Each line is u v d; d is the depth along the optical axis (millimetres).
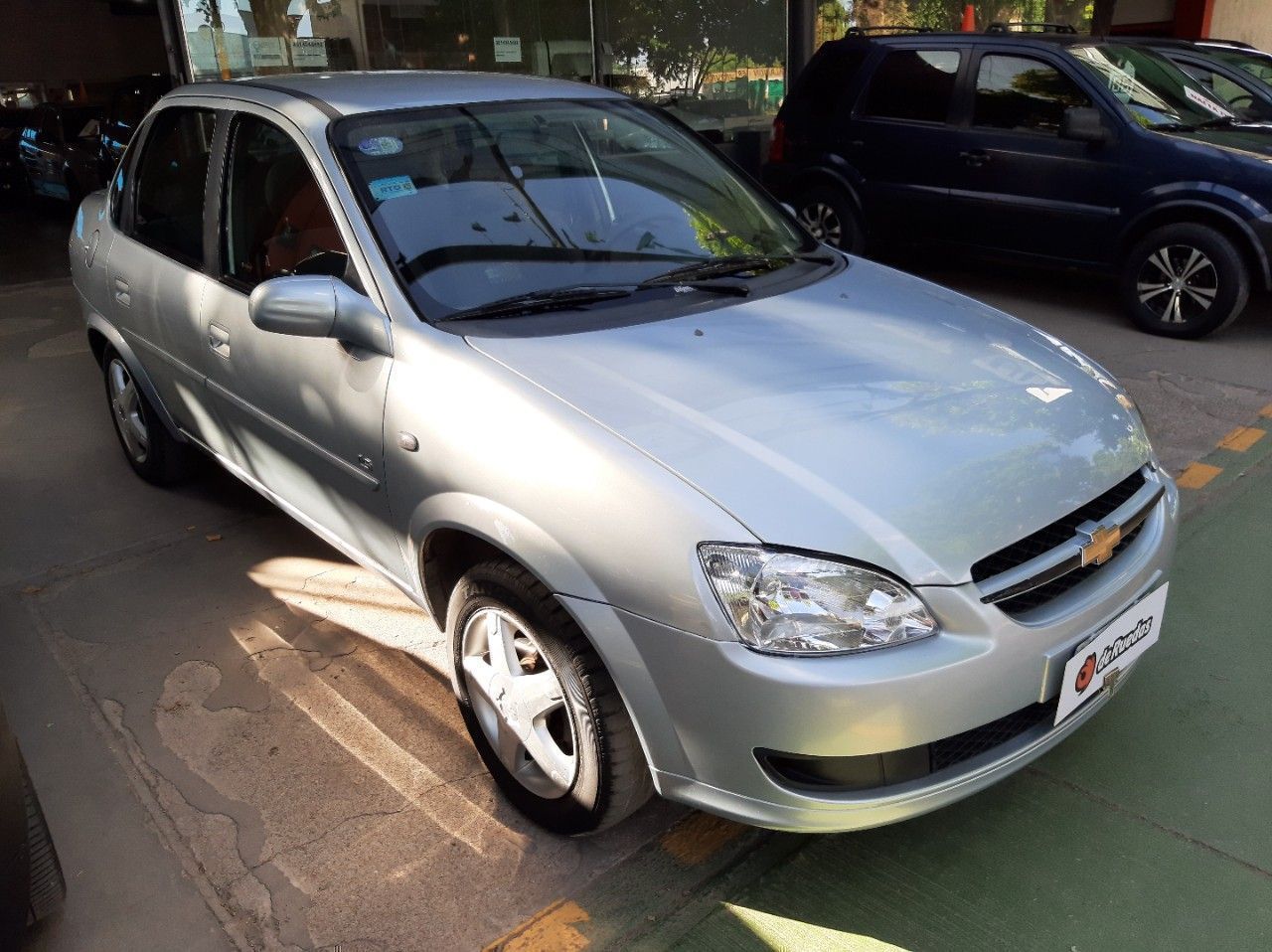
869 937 2215
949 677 1963
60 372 6281
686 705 2020
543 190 3037
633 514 2035
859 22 11812
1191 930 2205
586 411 2229
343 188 2828
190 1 7867
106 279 4148
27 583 3756
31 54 20109
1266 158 5812
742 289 2908
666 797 2182
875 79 7457
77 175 12695
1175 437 4848
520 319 2621
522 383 2338
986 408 2361
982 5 12734
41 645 3357
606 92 3598
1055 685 2156
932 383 2443
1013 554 2117
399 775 2734
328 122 2984
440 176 2934
